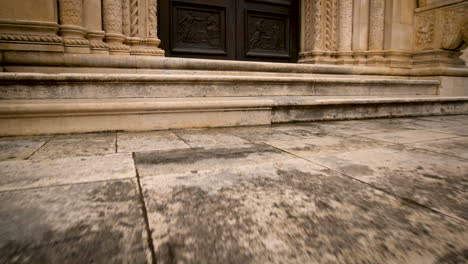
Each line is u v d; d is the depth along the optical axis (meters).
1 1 3.26
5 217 0.91
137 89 2.99
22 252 0.72
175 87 3.16
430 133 2.58
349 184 1.24
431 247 0.76
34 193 1.10
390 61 5.70
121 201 1.04
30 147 1.88
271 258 0.71
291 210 0.98
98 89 2.86
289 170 1.44
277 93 3.80
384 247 0.76
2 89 2.58
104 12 4.05
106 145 1.96
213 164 1.53
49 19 3.44
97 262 0.69
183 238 0.80
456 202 1.06
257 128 2.79
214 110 2.78
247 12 5.59
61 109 2.32
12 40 3.29
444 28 5.45
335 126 2.98
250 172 1.40
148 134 2.40
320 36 5.72
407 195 1.12
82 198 1.06
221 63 4.11
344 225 0.88
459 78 5.56
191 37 5.22
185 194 1.11
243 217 0.93
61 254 0.72
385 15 5.73
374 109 3.70
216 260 0.70
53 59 3.41
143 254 0.72
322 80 4.08
